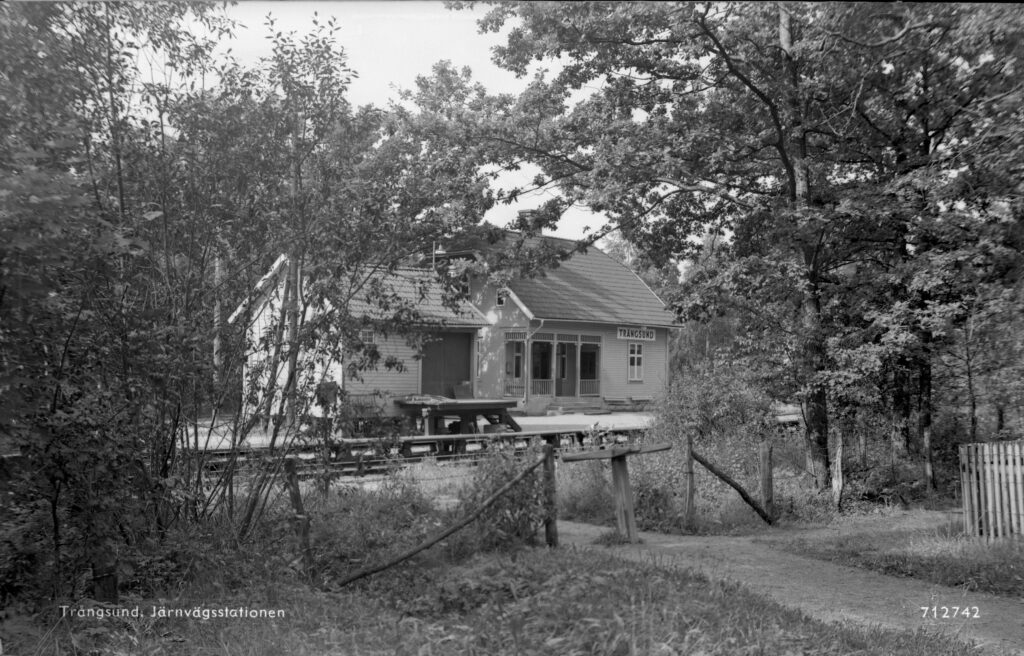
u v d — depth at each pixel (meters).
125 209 7.38
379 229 8.34
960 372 15.20
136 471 6.47
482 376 38.88
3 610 5.50
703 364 16.94
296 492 7.50
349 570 7.65
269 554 7.50
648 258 18.50
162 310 7.34
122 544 6.47
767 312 14.46
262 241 8.16
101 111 7.21
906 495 14.46
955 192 11.77
